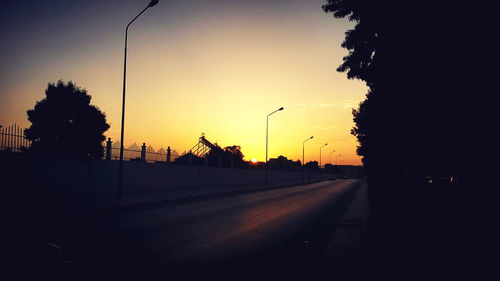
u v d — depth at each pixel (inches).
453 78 222.7
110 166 962.7
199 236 385.7
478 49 204.2
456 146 253.8
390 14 265.7
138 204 746.2
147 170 1140.5
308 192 1523.1
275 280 220.8
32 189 703.1
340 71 388.5
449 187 287.0
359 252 306.2
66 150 863.1
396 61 273.6
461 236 207.3
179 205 793.6
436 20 218.7
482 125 220.5
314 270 245.3
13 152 668.7
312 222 528.4
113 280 208.1
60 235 353.4
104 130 985.5
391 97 326.6
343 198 1128.2
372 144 836.0
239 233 414.3
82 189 848.9
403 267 238.7
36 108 924.6
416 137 322.7
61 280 181.5
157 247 316.8
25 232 356.2
